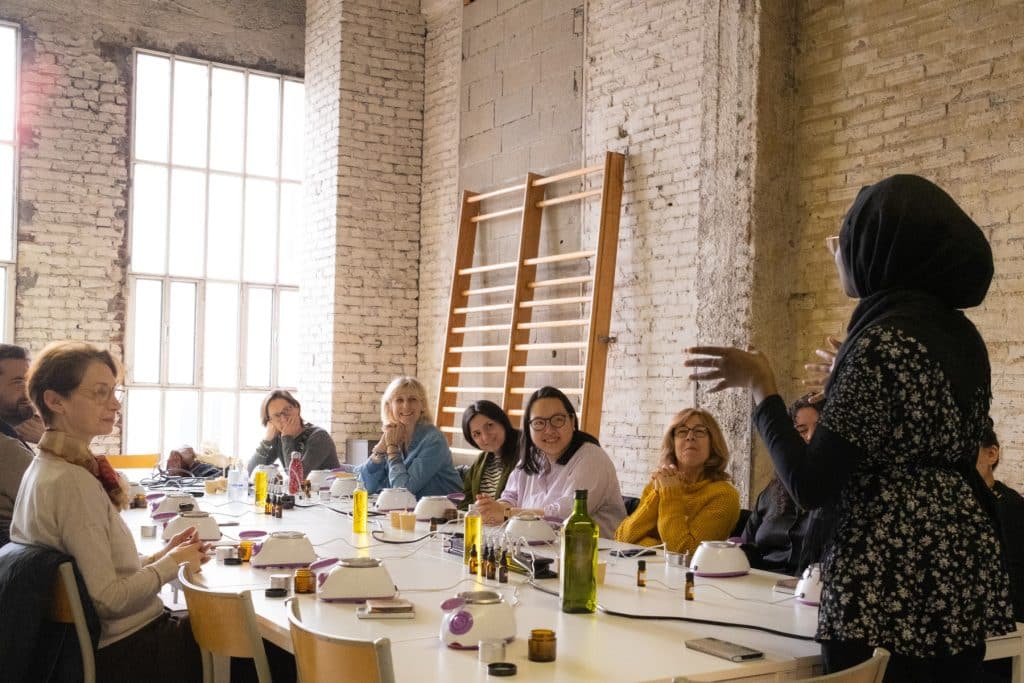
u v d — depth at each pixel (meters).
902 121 5.12
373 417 8.73
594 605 2.40
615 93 6.69
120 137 8.72
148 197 8.91
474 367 7.79
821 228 5.55
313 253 8.96
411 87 8.90
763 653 2.00
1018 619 3.16
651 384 6.28
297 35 9.52
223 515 4.24
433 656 1.97
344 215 8.63
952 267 1.85
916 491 1.81
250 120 9.37
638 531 3.89
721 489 3.70
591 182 6.84
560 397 4.21
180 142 9.05
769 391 1.96
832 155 5.49
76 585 2.44
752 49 5.59
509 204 7.71
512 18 7.77
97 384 2.63
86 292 8.56
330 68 8.80
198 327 9.12
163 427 8.98
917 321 1.81
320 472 5.39
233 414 9.29
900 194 1.86
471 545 2.94
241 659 2.86
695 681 1.86
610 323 6.60
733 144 5.67
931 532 1.80
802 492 1.83
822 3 5.57
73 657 2.45
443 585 2.68
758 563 3.79
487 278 7.93
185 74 9.08
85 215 8.57
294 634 1.91
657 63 6.34
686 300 6.05
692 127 6.04
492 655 1.93
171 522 3.44
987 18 4.75
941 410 1.79
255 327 9.39
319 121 8.95
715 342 5.72
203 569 2.87
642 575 2.76
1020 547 3.21
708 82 5.88
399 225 8.86
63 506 2.49
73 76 8.55
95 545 2.50
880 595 1.80
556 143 7.23
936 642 1.78
